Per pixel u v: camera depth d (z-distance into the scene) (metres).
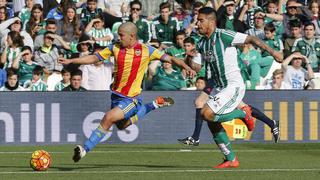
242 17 46.56
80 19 46.59
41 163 26.98
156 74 40.91
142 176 25.50
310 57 44.12
